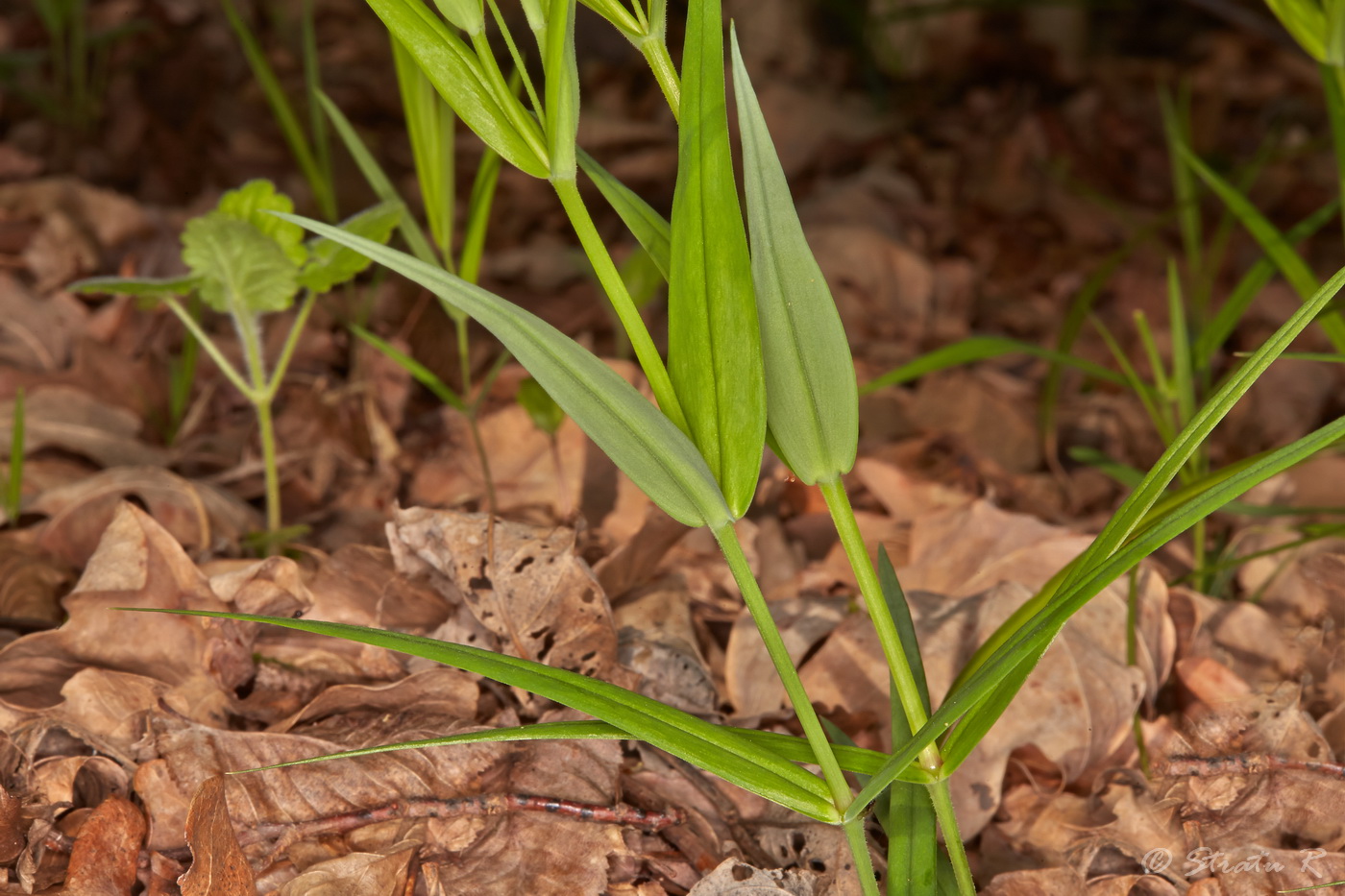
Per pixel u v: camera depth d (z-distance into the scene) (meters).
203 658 0.43
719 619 0.47
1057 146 1.29
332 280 0.46
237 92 1.17
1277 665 0.45
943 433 0.67
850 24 1.35
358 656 0.44
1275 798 0.41
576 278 0.94
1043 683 0.43
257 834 0.40
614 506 0.57
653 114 1.27
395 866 0.40
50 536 0.48
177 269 0.76
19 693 0.42
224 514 0.52
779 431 0.37
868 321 0.89
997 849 0.42
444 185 0.49
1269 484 0.59
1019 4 1.35
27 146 1.01
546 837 0.40
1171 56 1.56
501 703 0.43
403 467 0.61
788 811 0.41
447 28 0.36
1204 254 1.08
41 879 0.40
